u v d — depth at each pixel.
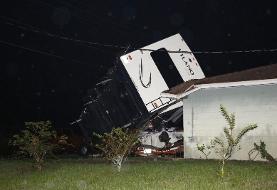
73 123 41.53
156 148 33.16
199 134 28.77
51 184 16.48
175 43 36.09
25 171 22.67
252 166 21.44
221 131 27.86
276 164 22.83
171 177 17.59
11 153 42.53
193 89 28.00
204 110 28.69
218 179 16.69
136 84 33.84
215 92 28.39
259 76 26.62
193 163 24.00
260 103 26.62
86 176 18.69
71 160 30.72
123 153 21.52
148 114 34.25
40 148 24.06
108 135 22.05
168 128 34.44
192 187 14.56
